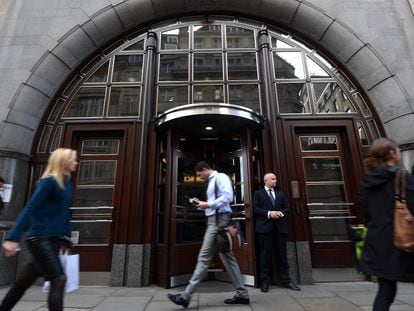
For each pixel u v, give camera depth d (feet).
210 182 12.54
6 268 16.40
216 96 20.35
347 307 11.62
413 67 19.17
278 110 19.62
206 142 19.21
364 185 7.97
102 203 18.29
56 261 7.91
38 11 21.26
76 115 20.08
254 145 18.37
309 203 17.94
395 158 7.92
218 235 11.80
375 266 7.22
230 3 22.31
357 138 18.70
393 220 7.17
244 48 21.66
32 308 11.83
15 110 18.66
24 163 18.52
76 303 12.69
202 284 16.31
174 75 20.97
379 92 19.24
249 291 14.52
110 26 21.52
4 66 19.66
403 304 11.91
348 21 20.70
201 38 22.29
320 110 19.76
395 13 20.85
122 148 19.04
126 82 20.81
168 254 15.75
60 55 20.35
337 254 17.24
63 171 8.54
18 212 17.66
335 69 21.04
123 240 17.11
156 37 21.90
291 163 18.21
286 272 15.19
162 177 18.07
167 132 17.57
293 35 22.30
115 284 16.29
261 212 15.21
